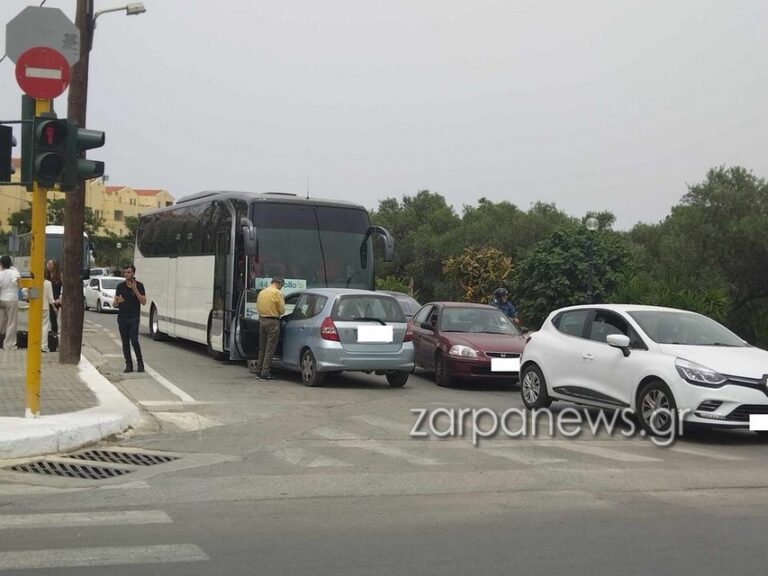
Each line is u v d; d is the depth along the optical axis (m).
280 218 18.75
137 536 6.52
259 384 16.55
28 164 10.10
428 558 6.12
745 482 8.95
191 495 7.94
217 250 20.19
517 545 6.49
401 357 16.45
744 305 34.12
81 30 16.89
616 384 12.18
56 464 9.18
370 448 10.45
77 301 16.80
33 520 6.96
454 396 15.87
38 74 10.10
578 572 5.87
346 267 19.09
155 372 17.80
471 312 18.52
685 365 11.23
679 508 7.77
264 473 8.93
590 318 13.24
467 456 10.07
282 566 5.87
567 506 7.77
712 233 33.81
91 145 10.45
